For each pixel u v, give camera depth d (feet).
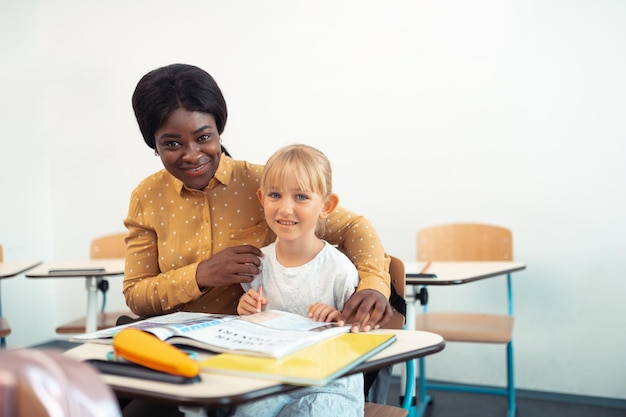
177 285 3.90
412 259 9.71
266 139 10.75
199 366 2.49
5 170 11.82
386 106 9.80
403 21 9.64
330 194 4.24
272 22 10.61
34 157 12.47
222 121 3.98
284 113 10.58
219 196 4.37
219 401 2.18
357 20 9.96
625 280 8.42
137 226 4.41
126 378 2.45
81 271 7.35
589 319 8.66
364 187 10.01
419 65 9.55
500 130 9.07
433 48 9.45
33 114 12.46
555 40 8.70
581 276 8.67
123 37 11.96
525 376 9.11
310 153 4.01
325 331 3.01
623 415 8.23
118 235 9.46
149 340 2.61
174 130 3.74
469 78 9.24
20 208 12.12
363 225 4.41
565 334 8.82
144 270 4.39
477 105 9.21
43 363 1.40
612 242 8.48
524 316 9.06
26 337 12.15
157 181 4.41
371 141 9.93
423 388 8.75
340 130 10.15
